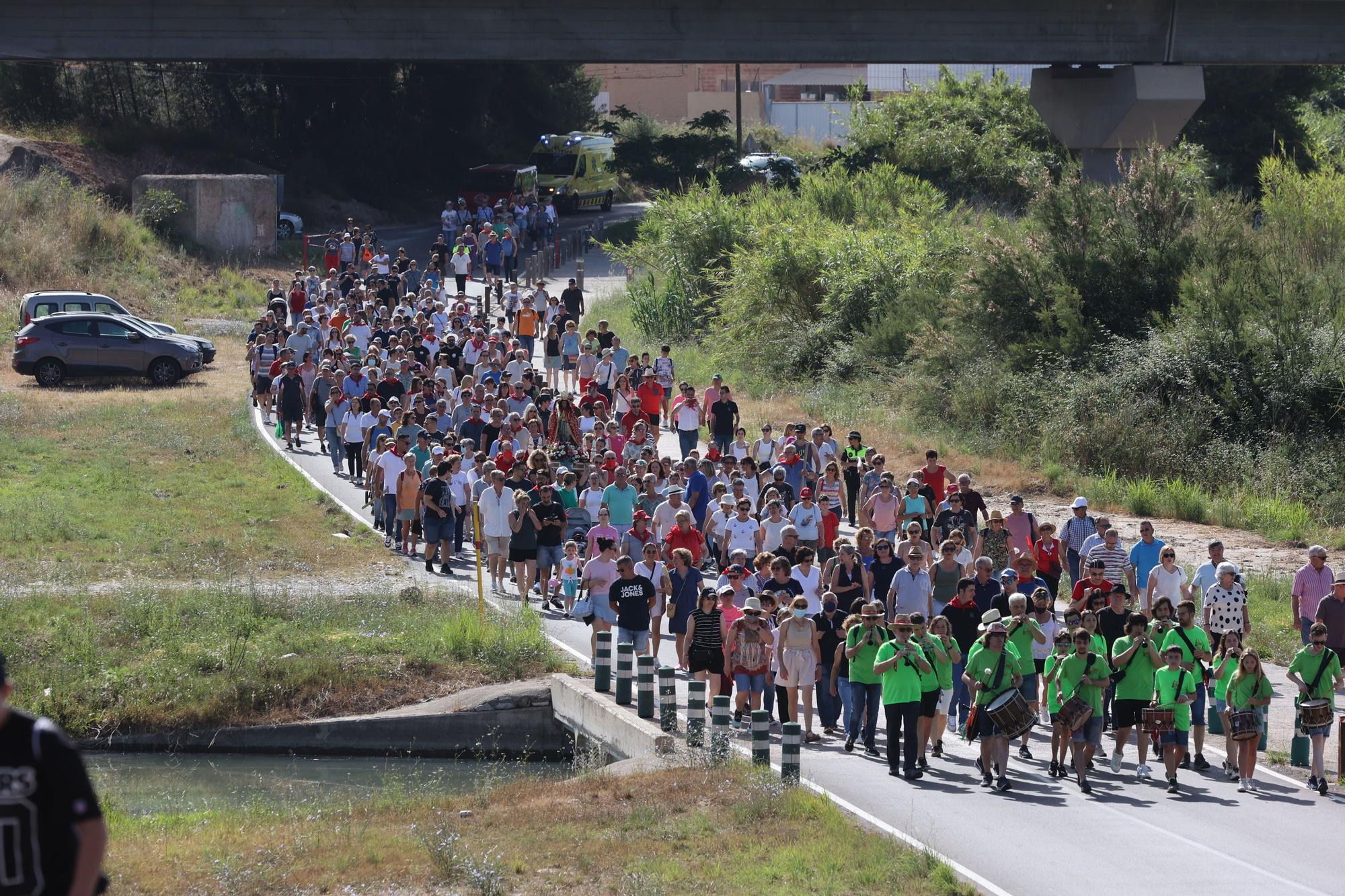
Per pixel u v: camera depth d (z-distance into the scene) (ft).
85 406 369.50
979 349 386.73
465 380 286.66
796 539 191.11
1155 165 404.57
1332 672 155.12
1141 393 350.64
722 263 487.20
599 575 187.83
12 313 454.81
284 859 122.72
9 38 503.61
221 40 510.58
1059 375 362.12
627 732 167.32
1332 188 440.04
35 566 232.94
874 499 227.61
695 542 200.13
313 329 353.72
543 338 425.28
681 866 119.03
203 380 416.67
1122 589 166.09
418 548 263.29
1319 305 357.41
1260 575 253.85
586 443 268.41
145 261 529.86
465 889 114.73
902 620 149.79
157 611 208.85
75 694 184.14
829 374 412.57
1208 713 183.52
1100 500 311.06
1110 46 537.65
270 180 590.55
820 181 539.70
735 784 143.13
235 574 236.63
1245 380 346.13
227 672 190.39
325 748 185.06
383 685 192.34
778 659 162.30
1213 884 117.60
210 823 140.36
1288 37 539.29
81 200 534.78
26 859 56.70
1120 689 155.43
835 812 133.90
